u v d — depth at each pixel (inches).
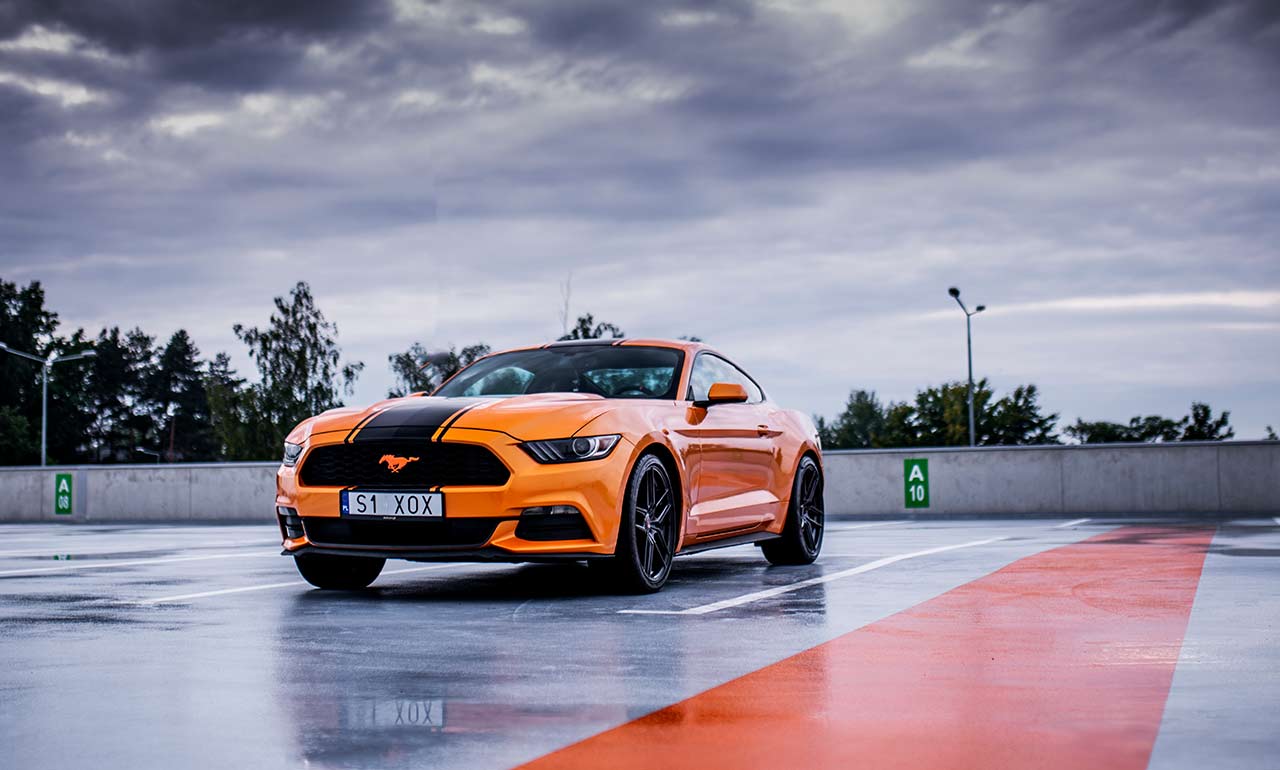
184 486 740.7
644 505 231.6
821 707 120.1
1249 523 476.7
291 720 116.3
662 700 124.2
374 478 222.1
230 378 4571.9
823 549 342.3
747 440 273.7
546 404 228.8
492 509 213.2
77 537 490.6
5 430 2994.6
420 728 112.5
